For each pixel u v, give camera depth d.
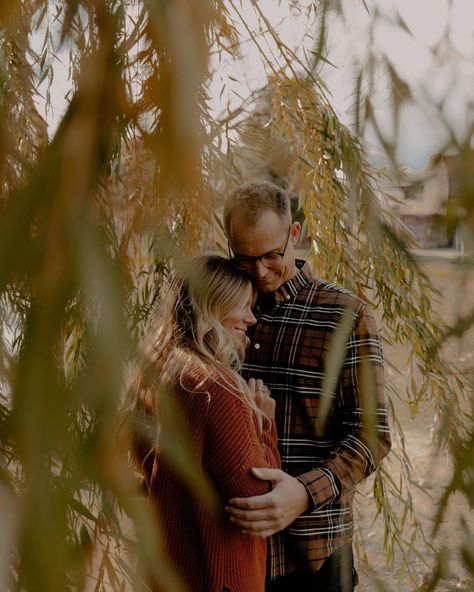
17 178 0.23
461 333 0.22
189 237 0.23
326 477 1.36
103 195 0.27
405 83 0.23
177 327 1.32
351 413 1.47
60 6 0.20
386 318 1.94
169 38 0.17
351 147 1.54
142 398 0.22
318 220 1.91
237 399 1.25
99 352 0.15
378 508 2.03
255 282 1.59
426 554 2.95
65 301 0.14
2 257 0.14
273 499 1.25
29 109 0.76
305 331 1.55
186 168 0.16
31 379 0.14
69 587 0.16
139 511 0.20
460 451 0.26
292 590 1.52
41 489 0.14
